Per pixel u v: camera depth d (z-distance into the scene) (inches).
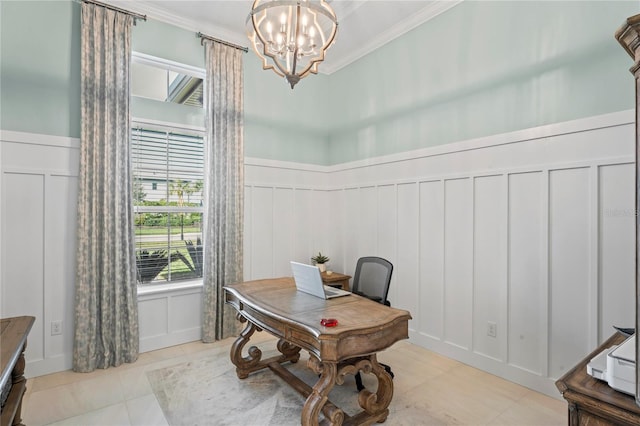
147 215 135.2
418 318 135.5
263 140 161.5
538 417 86.4
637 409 37.5
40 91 109.9
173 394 97.5
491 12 113.0
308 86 177.6
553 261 97.1
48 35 111.4
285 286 110.8
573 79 93.7
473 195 117.0
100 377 108.1
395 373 111.2
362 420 81.3
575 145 92.8
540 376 99.0
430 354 127.2
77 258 111.6
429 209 131.7
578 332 92.0
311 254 177.0
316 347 70.4
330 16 78.5
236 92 149.0
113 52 120.0
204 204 145.3
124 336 119.7
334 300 93.3
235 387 101.7
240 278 147.1
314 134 179.8
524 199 103.7
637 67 39.5
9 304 104.6
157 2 128.3
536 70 101.5
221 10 133.9
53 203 111.4
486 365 112.3
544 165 98.9
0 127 103.7
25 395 96.7
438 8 128.4
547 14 99.3
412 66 139.8
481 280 114.4
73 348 112.1
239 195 148.0
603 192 87.8
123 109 121.3
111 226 117.5
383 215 151.6
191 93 144.8
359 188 164.4
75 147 115.0
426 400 94.3
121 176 120.3
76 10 116.3
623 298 84.4
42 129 109.9
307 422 72.3
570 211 93.9
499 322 109.3
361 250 162.6
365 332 71.5
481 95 115.6
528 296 102.3
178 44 137.6
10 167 104.6
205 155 146.4
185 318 138.9
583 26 92.0
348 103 172.4
